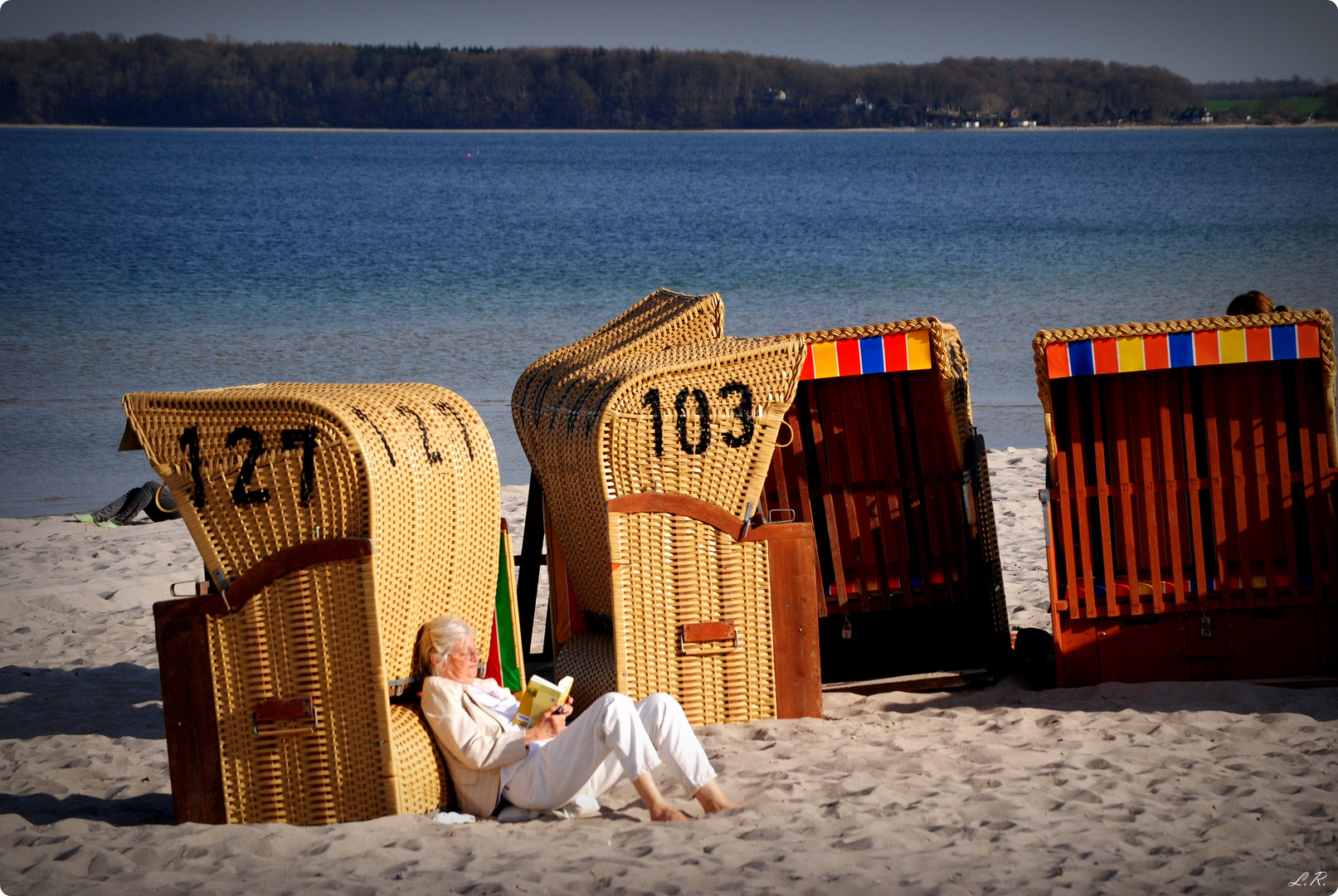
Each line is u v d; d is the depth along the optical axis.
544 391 23.27
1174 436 22.56
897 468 24.50
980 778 17.72
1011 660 24.69
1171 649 22.56
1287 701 21.09
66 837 16.81
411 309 118.44
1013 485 46.75
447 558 18.69
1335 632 22.08
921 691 23.06
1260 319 21.33
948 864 14.56
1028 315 108.69
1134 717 20.45
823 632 27.06
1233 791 17.08
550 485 22.53
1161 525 22.62
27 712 24.77
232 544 17.19
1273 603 22.05
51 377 82.44
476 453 19.58
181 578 37.22
